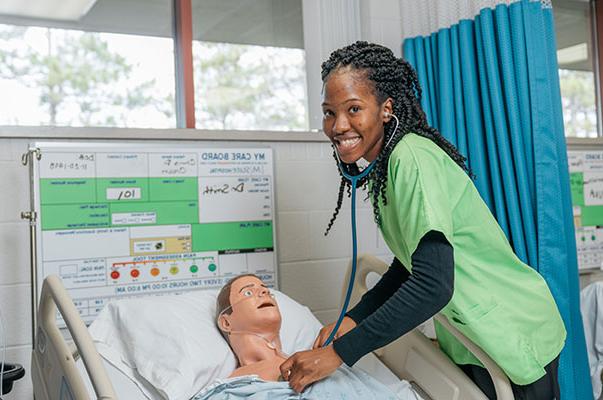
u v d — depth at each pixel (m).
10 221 1.81
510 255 1.31
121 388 1.42
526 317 1.28
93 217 1.87
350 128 1.20
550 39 1.92
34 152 1.79
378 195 1.30
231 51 2.23
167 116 2.15
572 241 1.91
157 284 1.93
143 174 1.92
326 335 1.44
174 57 2.17
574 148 2.53
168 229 1.95
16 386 1.80
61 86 2.03
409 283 1.14
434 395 1.45
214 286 2.00
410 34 2.23
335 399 1.28
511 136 1.92
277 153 2.13
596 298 2.23
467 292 1.25
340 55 1.23
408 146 1.19
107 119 2.08
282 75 2.30
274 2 2.29
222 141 2.04
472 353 1.37
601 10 2.76
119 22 2.10
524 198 1.88
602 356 2.20
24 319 1.82
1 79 1.96
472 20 2.05
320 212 2.19
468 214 1.25
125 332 1.53
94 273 1.86
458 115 2.06
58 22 2.03
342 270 2.21
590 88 2.77
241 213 2.04
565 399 1.83
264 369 1.45
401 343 1.59
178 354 1.44
